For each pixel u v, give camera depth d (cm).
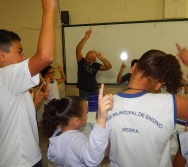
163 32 345
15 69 85
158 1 345
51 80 316
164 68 84
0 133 99
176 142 129
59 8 391
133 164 87
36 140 109
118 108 86
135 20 361
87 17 383
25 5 399
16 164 100
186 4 329
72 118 120
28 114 104
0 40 100
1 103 95
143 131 83
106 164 200
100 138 73
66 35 391
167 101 83
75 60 396
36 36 406
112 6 368
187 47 337
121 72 362
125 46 368
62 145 110
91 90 365
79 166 101
